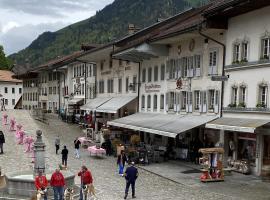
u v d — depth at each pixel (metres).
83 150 43.88
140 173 30.86
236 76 31.11
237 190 24.48
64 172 25.05
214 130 33.97
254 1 26.83
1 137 38.03
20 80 121.62
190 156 35.53
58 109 80.50
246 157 30.30
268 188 25.02
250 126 26.64
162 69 43.47
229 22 32.00
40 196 19.95
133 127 40.00
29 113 76.75
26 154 38.03
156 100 44.88
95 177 28.98
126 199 22.48
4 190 23.52
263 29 28.28
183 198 22.56
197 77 36.38
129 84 52.09
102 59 62.19
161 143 43.09
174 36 36.41
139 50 41.62
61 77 83.75
